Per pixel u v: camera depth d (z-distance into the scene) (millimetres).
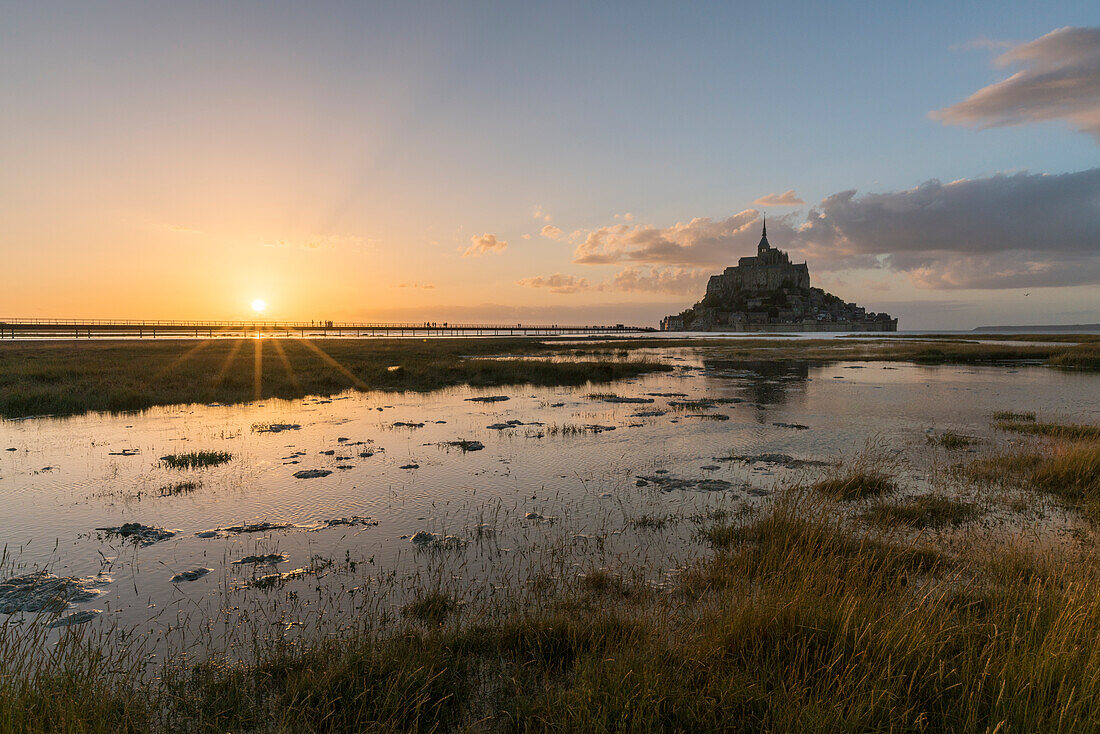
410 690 4539
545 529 8867
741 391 28484
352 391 28469
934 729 3922
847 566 6613
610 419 19906
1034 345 70938
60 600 6469
